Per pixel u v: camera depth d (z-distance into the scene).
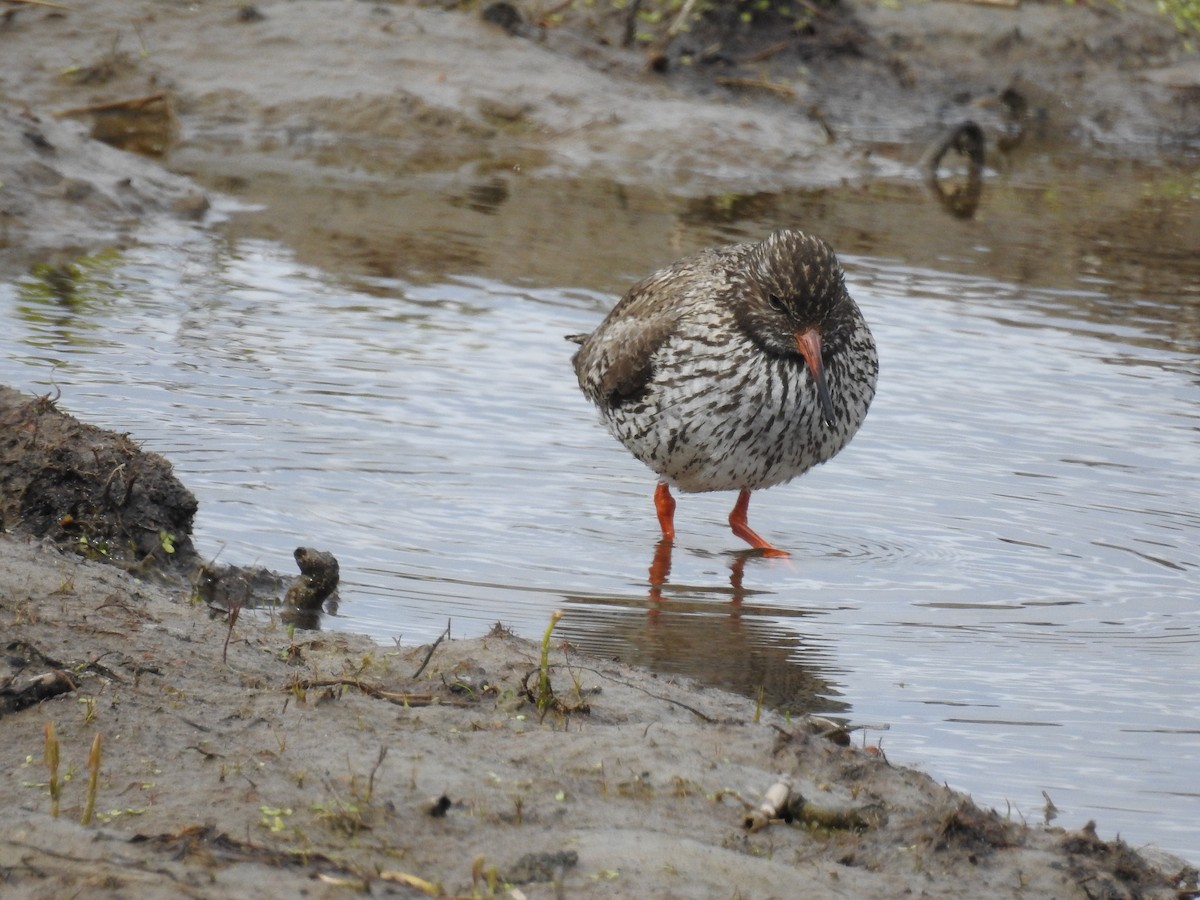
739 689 9.64
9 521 10.80
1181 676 10.12
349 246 19.31
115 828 6.70
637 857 6.79
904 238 21.17
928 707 9.51
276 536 11.66
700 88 26.88
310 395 14.52
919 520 12.92
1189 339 17.44
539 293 17.89
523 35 26.78
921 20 29.31
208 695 8.19
